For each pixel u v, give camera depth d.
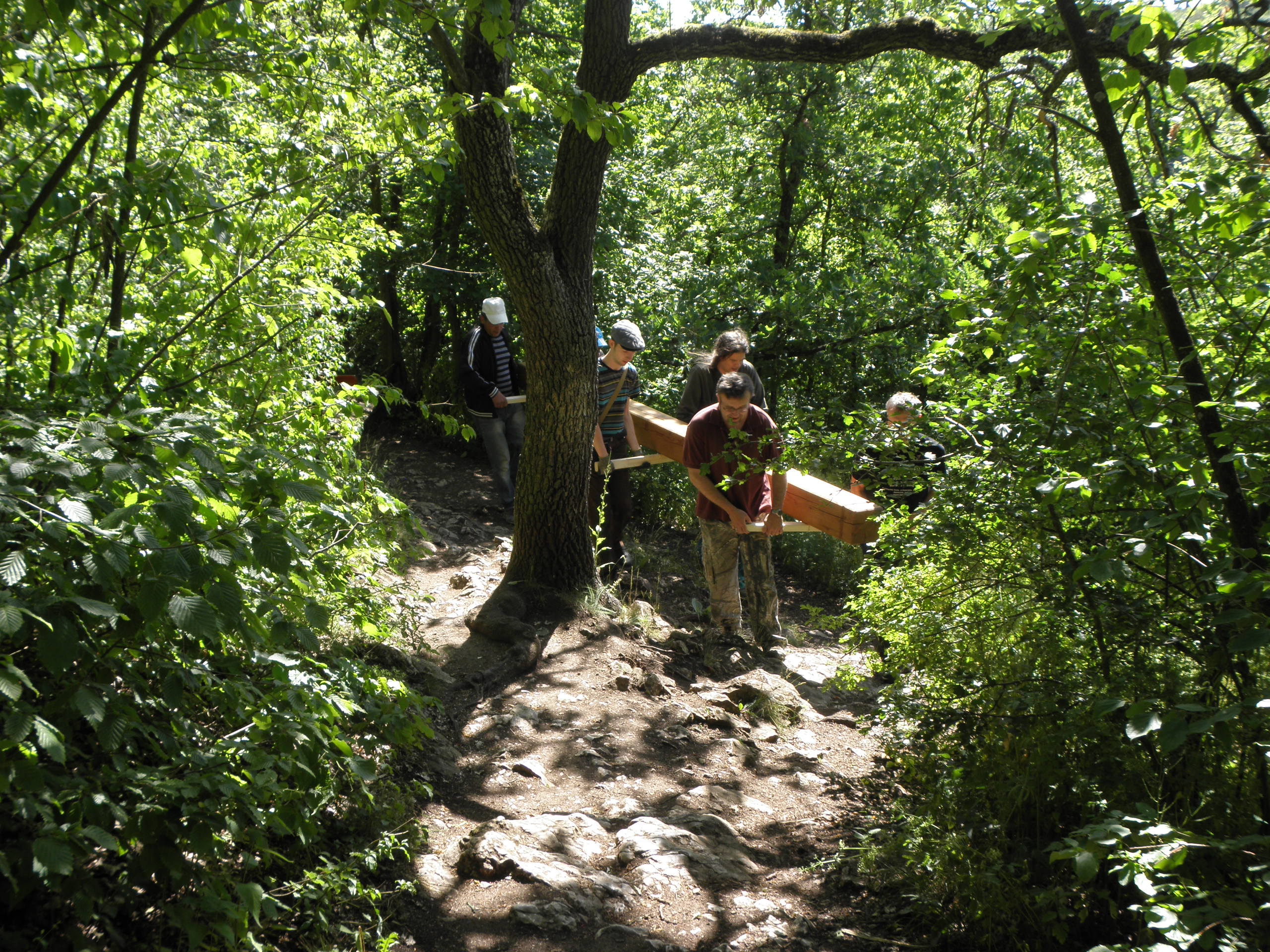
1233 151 3.54
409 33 6.97
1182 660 2.89
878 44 5.45
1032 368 3.11
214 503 2.16
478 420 8.80
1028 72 4.23
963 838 3.17
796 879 3.79
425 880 3.41
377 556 3.75
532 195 10.20
